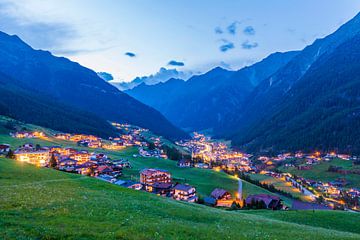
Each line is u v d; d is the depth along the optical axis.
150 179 161.12
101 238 23.55
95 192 50.31
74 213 31.16
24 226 24.42
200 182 180.12
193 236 27.81
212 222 38.78
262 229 37.34
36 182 56.44
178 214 40.22
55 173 71.62
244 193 163.00
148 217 34.12
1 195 37.66
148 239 24.55
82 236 23.55
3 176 59.44
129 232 25.59
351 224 61.12
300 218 64.62
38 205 33.16
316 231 41.53
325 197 197.75
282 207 128.88
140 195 55.62
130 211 36.38
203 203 132.88
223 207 127.50
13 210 29.86
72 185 56.81
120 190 58.75
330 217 65.44
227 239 28.22
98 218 30.25
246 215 54.31
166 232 27.56
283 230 38.62
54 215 29.50
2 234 21.55
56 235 22.92
